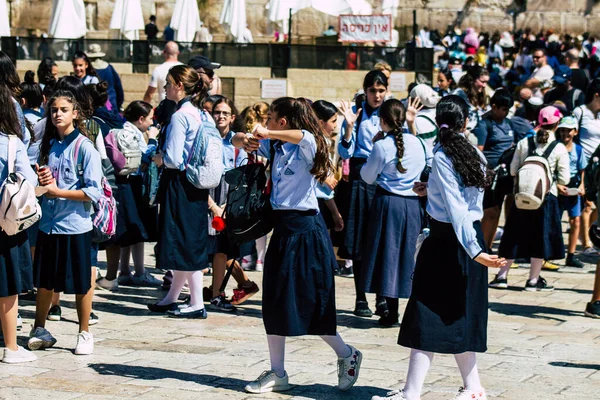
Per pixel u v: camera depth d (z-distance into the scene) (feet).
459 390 24.00
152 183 35.50
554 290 42.55
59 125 29.19
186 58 85.30
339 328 34.09
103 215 29.50
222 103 37.55
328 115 34.37
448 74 65.98
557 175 41.14
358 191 35.53
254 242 37.11
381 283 32.99
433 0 134.82
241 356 29.43
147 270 44.68
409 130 34.06
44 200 29.32
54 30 89.35
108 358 28.91
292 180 25.05
